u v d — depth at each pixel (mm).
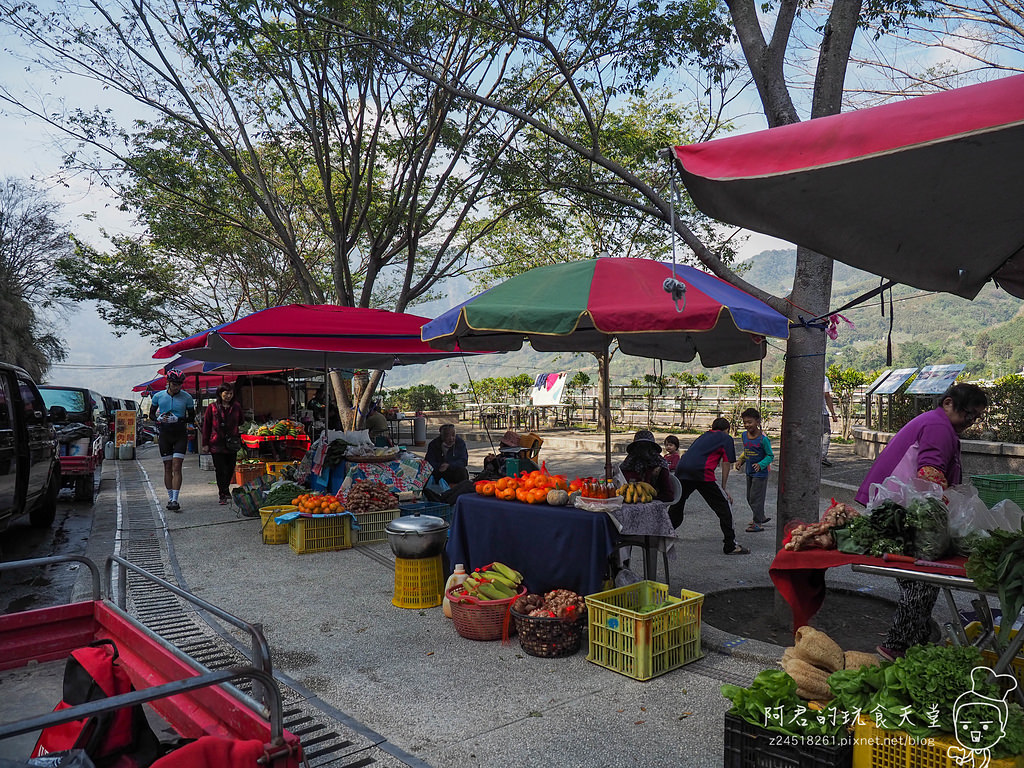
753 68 5656
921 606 4074
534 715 3941
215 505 11375
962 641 3660
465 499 5984
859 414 20938
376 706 4074
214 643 5117
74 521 10508
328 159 13992
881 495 3541
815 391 5457
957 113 2156
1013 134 2381
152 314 24094
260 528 9344
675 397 27000
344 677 4496
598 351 7070
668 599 4844
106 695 2701
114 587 6656
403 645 5070
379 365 10344
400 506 8742
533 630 4793
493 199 14031
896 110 2283
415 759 3471
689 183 2902
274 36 12102
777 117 5496
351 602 6117
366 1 10961
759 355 6219
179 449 10828
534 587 5473
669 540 5398
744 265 12062
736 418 23547
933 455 4023
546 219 14586
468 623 5121
